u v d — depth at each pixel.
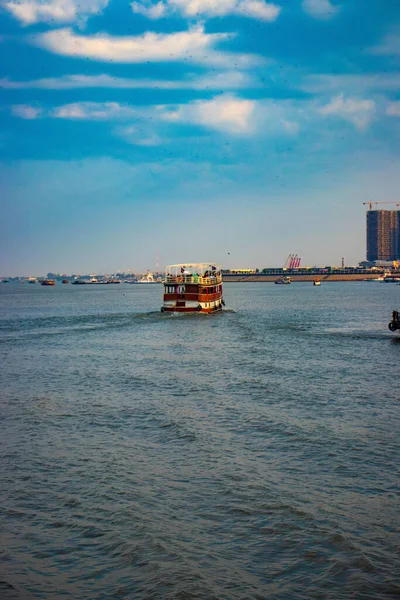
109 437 30.56
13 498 22.78
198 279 120.25
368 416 34.72
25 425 33.12
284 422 33.19
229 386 44.22
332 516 21.02
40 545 19.34
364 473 25.05
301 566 18.08
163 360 58.59
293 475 24.86
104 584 17.31
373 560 18.30
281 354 62.59
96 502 22.33
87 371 52.06
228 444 29.12
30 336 83.94
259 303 181.38
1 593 16.88
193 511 21.50
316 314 127.62
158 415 35.00
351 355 61.62
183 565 18.12
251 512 21.38
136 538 19.64
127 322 106.19
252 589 17.02
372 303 177.25
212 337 80.50
